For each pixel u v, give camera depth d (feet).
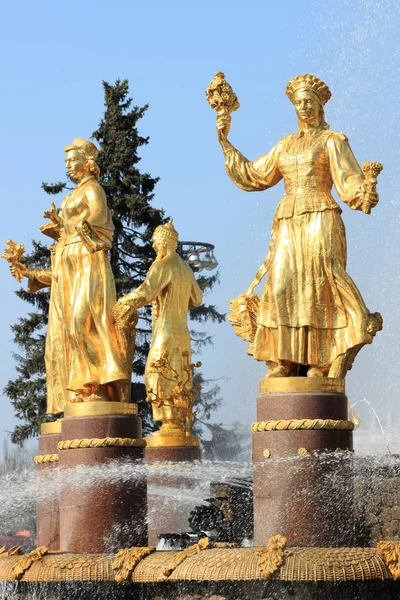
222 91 64.90
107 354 72.23
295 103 62.75
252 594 53.26
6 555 65.16
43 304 159.94
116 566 60.08
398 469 57.36
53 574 61.31
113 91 152.56
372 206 58.70
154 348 83.35
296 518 56.08
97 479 68.18
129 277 146.61
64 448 69.41
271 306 60.34
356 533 57.62
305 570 51.13
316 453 56.59
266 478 57.16
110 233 75.20
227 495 70.90
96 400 71.05
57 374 82.02
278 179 63.72
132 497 68.39
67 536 67.92
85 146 76.74
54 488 81.00
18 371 160.04
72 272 74.64
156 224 147.33
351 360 59.98
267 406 57.82
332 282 60.08
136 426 70.28
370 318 59.57
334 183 60.59
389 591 52.29
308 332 59.88
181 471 81.05
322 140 61.72
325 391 57.77
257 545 57.06
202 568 53.62
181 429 83.25
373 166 58.49
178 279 83.15
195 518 69.92
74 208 75.00
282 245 60.70
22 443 154.71
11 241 83.61
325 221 60.44
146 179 149.59
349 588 51.75
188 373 84.12
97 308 73.15
